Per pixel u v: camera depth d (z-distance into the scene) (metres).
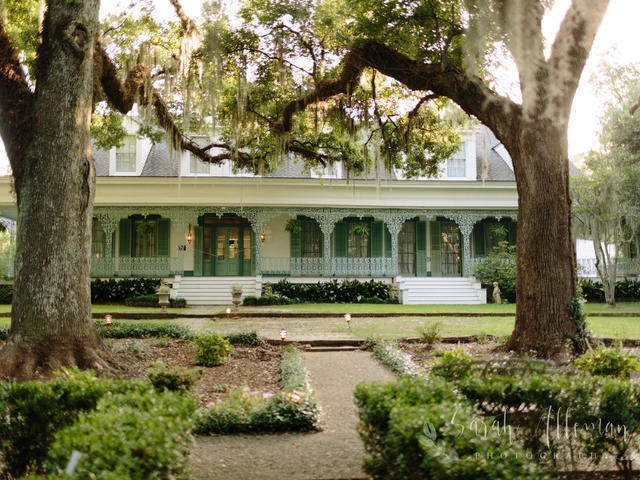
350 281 23.73
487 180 24.16
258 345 11.04
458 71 10.27
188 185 23.00
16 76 8.01
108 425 2.77
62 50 7.75
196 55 12.20
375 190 23.75
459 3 10.03
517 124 9.55
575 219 21.45
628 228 21.95
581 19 8.77
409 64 10.50
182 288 22.67
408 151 14.38
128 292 22.12
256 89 13.75
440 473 2.55
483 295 22.75
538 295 9.06
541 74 9.10
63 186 7.64
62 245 7.58
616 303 22.62
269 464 4.35
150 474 2.44
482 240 25.61
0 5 8.11
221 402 6.01
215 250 24.81
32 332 7.30
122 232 24.45
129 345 9.90
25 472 3.73
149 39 14.21
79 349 7.52
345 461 4.42
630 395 3.95
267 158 16.58
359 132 15.70
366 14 11.62
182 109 15.65
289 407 5.50
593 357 6.95
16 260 7.58
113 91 10.19
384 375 8.30
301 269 24.41
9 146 7.85
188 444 3.12
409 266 25.61
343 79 11.77
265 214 23.64
